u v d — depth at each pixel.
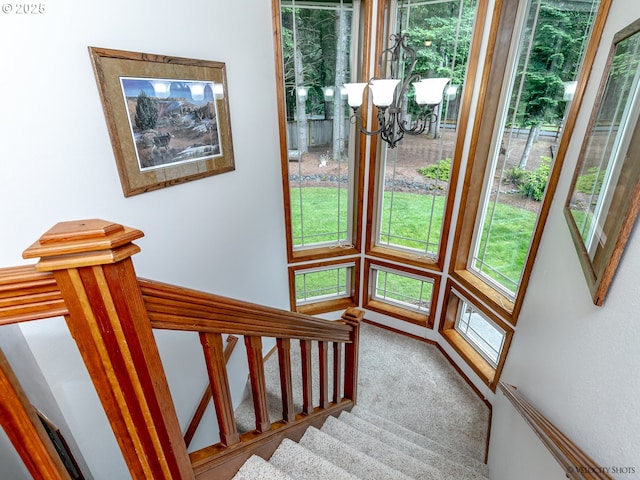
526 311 2.01
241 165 2.46
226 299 0.99
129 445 0.80
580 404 1.03
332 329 1.80
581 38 1.77
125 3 1.52
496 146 2.48
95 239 0.59
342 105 3.05
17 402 0.65
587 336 1.05
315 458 1.45
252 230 2.72
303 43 2.74
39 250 0.56
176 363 2.03
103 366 0.70
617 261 0.88
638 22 1.00
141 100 1.65
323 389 1.99
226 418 1.15
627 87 1.03
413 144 2.96
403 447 2.10
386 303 3.71
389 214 3.34
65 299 0.62
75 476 1.59
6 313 0.60
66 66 1.34
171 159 1.88
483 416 2.67
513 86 2.27
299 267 3.40
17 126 1.23
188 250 2.10
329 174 3.26
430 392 2.91
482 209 2.71
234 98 2.29
